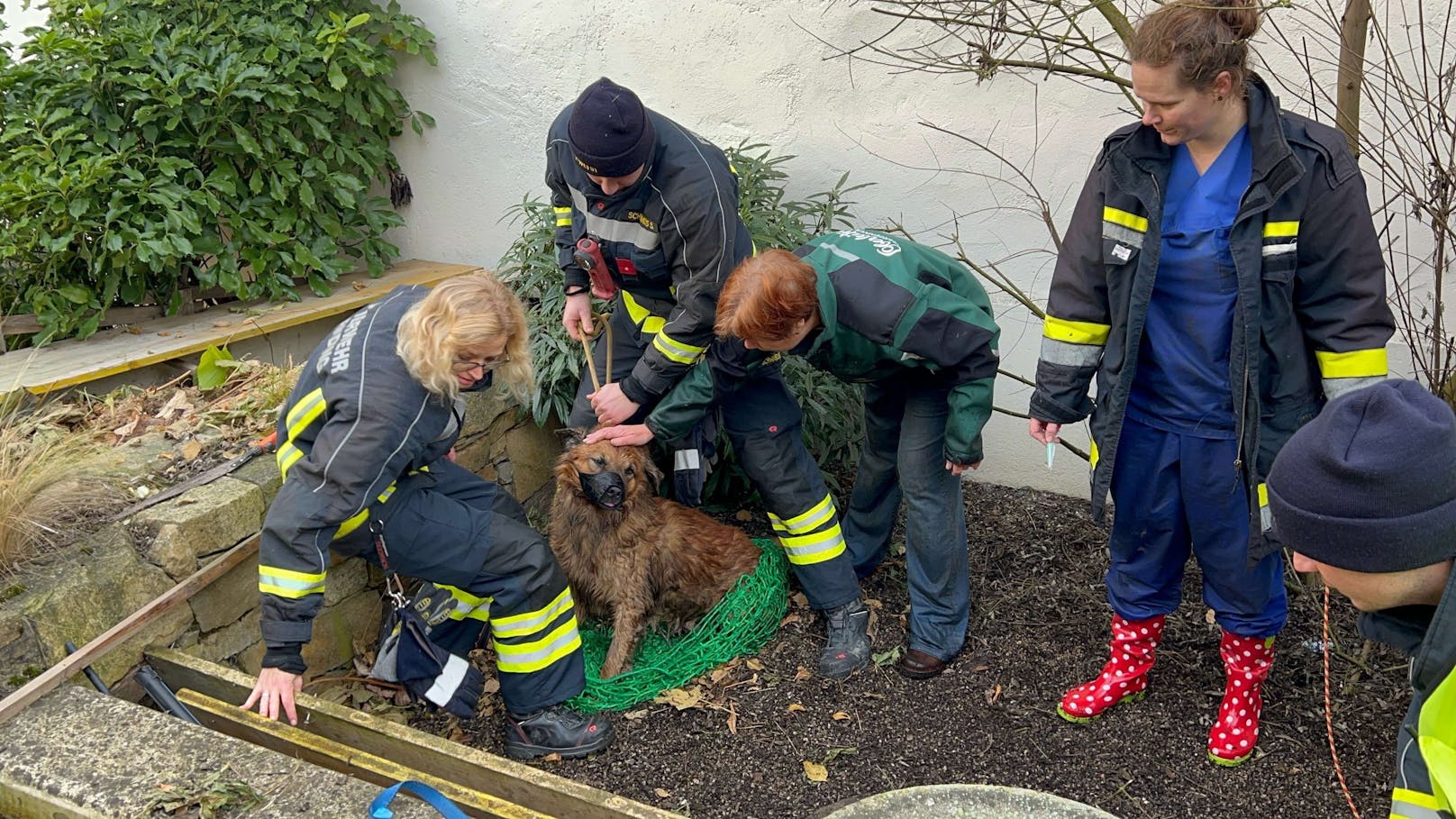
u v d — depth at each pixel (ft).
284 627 8.59
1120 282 9.03
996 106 14.33
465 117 17.46
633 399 11.44
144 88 14.87
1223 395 9.00
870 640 12.52
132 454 11.98
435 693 10.24
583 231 11.90
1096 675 11.70
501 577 10.21
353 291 17.01
